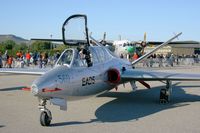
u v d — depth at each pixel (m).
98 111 10.56
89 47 10.45
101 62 10.64
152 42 46.06
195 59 54.78
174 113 10.26
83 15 10.17
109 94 14.67
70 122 8.88
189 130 7.96
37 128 8.15
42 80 7.91
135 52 45.34
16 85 18.48
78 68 9.16
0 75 26.67
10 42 95.19
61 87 8.22
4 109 10.84
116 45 48.25
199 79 11.79
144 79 12.08
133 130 7.94
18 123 8.73
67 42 10.20
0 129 8.03
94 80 9.85
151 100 13.09
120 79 11.45
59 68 8.70
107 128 8.16
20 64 35.25
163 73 12.53
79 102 12.27
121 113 10.25
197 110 10.81
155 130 7.95
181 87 17.98
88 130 7.94
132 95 14.52
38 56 36.88
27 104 11.82
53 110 10.63
